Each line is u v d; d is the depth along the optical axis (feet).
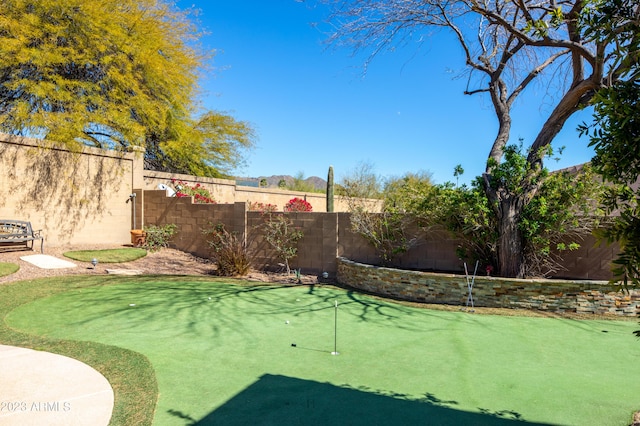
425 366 16.38
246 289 31.27
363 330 21.34
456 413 12.49
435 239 33.53
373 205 39.70
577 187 27.61
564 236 29.73
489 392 14.05
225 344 18.57
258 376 15.06
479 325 22.76
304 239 39.09
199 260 43.52
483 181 30.40
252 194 64.85
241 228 41.78
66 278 30.76
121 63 51.19
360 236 36.40
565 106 27.53
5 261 32.83
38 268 32.48
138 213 49.08
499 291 27.14
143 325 21.04
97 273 33.76
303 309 25.64
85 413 11.98
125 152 48.39
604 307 25.63
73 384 13.92
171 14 60.64
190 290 29.94
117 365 15.60
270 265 40.45
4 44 41.39
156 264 40.19
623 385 14.79
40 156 39.96
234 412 12.34
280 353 17.57
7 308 22.68
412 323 22.97
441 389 14.24
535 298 26.55
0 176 36.78
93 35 48.06
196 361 16.38
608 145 8.51
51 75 45.32
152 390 13.66
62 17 46.83
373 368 16.07
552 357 17.74
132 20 53.78
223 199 60.03
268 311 24.89
